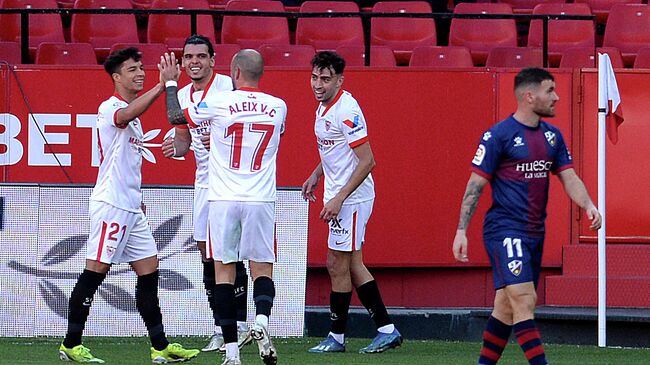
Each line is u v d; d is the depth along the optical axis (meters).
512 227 21.09
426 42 45.56
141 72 26.09
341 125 27.41
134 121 26.08
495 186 21.31
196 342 31.20
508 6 46.69
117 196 25.81
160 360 26.03
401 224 34.91
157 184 34.00
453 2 50.72
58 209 32.28
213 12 36.25
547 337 32.19
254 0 46.75
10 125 34.72
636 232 35.00
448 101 34.97
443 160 34.97
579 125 35.09
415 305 35.53
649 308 33.38
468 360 27.09
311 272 35.47
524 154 20.97
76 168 34.75
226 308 23.97
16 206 32.12
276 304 32.38
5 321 32.03
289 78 34.84
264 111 24.31
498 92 35.12
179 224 32.59
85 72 34.78
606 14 48.66
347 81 34.84
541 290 35.41
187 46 27.44
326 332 33.75
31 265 32.16
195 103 27.44
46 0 46.38
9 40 45.00
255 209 24.27
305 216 32.62
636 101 35.16
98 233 25.86
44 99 34.72
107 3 46.22
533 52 40.88
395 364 26.05
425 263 34.97
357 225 28.28
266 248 24.72
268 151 24.50
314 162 34.84
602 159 30.83
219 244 24.25
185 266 32.47
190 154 34.94
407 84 34.94
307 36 45.28
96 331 32.12
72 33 44.84
